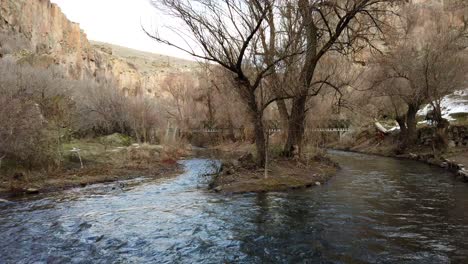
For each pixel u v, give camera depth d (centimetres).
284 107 2317
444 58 2912
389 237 902
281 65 1775
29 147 1892
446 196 1395
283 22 1802
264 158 1861
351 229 977
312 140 2391
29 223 1088
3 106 1759
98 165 2284
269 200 1350
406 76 3116
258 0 1563
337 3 1936
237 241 896
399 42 3112
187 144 4597
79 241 911
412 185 1664
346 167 2447
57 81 3166
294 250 827
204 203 1328
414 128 3366
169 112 5634
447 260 746
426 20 3484
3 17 6538
